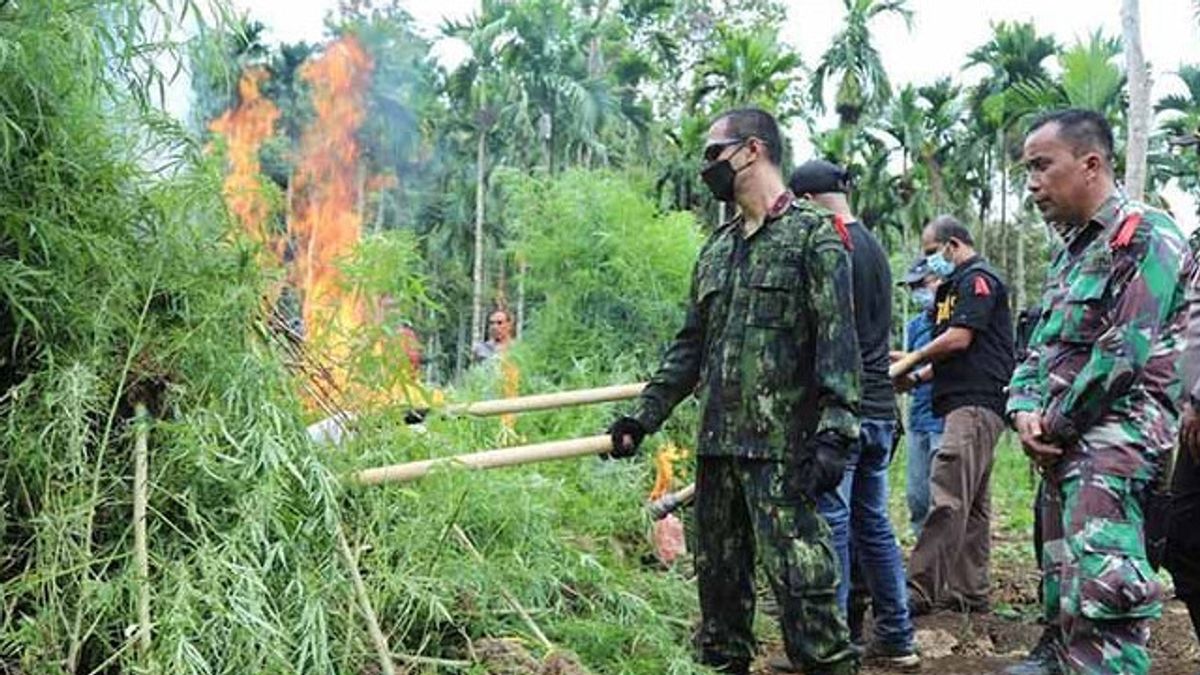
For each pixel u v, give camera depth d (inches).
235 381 118.1
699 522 134.2
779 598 125.0
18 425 110.1
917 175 1334.9
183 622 100.3
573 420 228.8
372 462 133.3
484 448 176.9
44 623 102.4
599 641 135.1
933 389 208.8
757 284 126.5
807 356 125.6
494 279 1132.5
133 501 111.7
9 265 113.1
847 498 161.8
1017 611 211.2
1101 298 121.0
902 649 170.1
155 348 119.4
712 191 130.3
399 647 123.3
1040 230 1465.3
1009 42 1189.1
